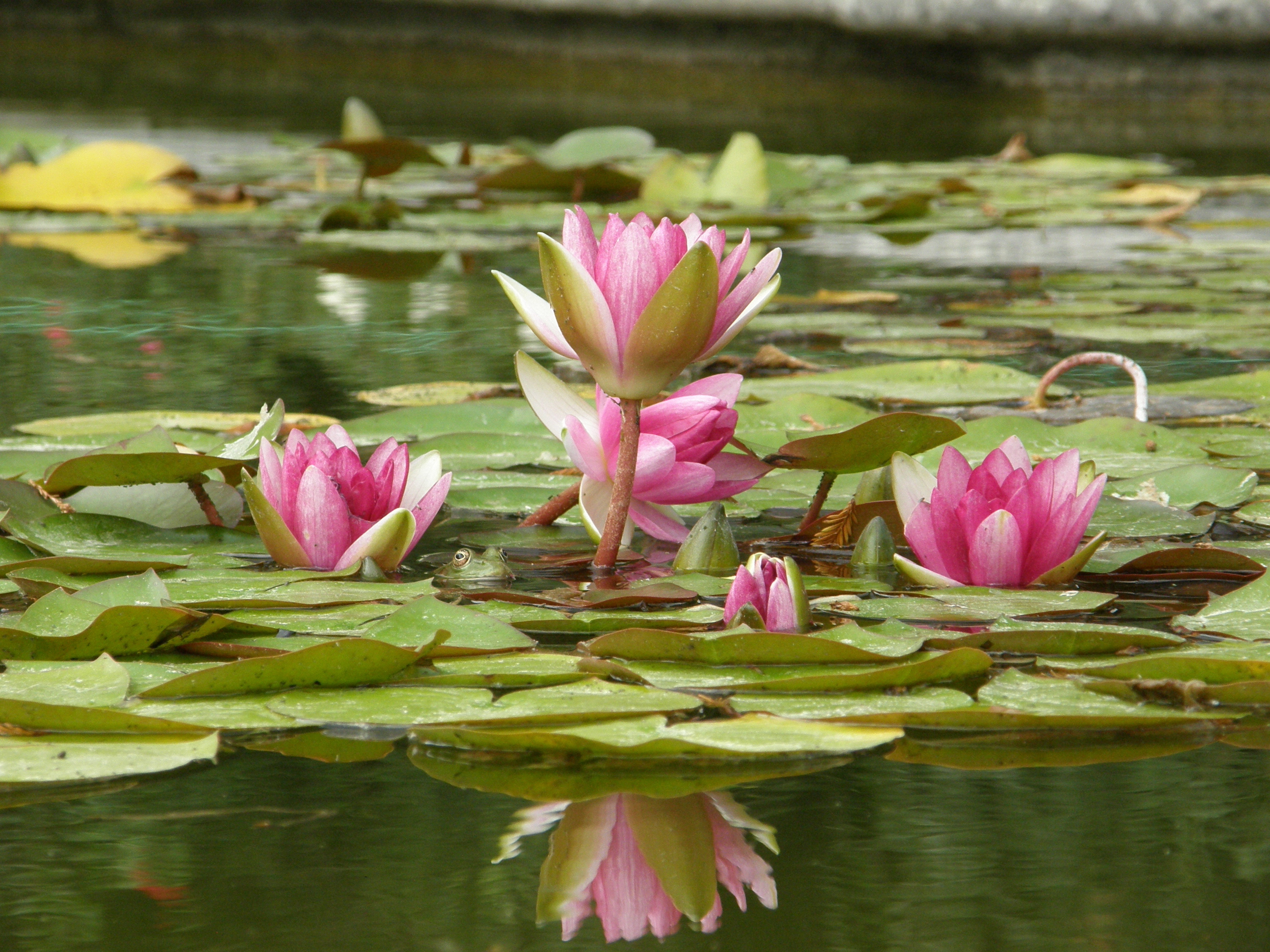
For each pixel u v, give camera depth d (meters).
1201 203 9.13
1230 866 3.84
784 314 5.26
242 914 3.82
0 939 3.80
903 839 3.86
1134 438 4.32
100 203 8.30
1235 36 13.60
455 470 4.30
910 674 3.95
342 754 3.92
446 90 15.66
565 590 4.07
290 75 16.98
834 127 13.08
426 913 3.82
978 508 4.08
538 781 3.90
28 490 4.16
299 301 5.67
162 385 4.53
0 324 5.04
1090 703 3.94
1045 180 9.87
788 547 4.17
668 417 4.12
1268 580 4.05
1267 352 4.69
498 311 5.48
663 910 3.82
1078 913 3.82
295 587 4.06
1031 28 14.07
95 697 3.94
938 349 4.70
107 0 18.80
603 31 16.47
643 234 4.04
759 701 3.94
